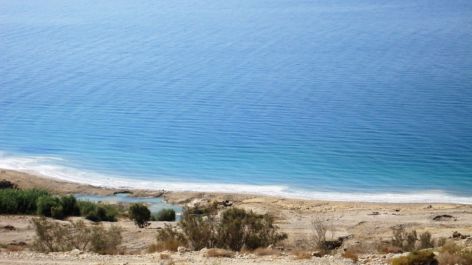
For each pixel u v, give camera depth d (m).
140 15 196.50
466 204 53.56
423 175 63.62
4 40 154.50
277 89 101.00
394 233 33.44
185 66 121.38
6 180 61.53
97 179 64.62
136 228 37.03
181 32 162.00
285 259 22.06
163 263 20.78
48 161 70.75
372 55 126.94
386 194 58.75
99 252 26.67
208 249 24.25
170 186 62.03
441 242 29.83
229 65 120.88
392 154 69.56
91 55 134.38
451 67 113.00
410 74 108.69
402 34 151.00
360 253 26.53
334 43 141.62
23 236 34.81
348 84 103.00
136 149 74.62
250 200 55.34
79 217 42.81
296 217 44.62
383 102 91.00
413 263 19.97
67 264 20.89
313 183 62.12
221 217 30.78
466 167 65.31
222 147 74.31
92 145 76.25
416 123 80.25
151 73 116.00
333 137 76.00
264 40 147.75
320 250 27.31
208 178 64.69
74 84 108.56
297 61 123.06
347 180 62.78
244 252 24.78
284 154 71.12
